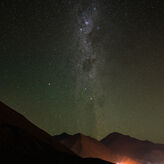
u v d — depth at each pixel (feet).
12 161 47.65
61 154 55.72
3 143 54.70
